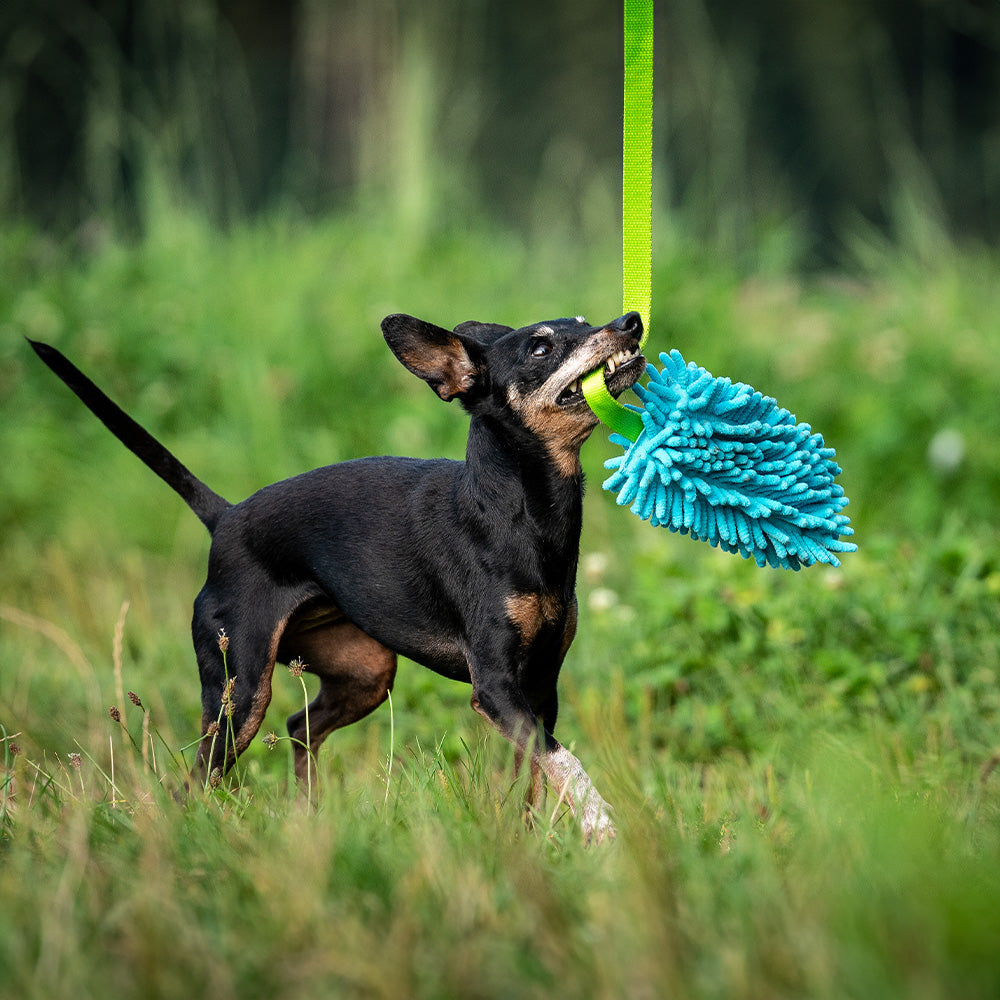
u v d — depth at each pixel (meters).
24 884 4.08
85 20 18.77
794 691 7.07
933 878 3.73
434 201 14.62
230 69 21.89
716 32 23.75
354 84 19.83
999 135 24.53
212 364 12.23
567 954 3.55
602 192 16.78
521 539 5.53
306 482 6.02
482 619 5.54
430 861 4.07
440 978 3.45
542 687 5.83
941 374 11.54
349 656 6.38
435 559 5.67
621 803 5.08
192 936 3.65
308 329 12.42
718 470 4.92
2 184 15.71
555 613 5.62
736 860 4.27
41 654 8.59
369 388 11.98
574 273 13.91
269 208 19.38
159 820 4.68
